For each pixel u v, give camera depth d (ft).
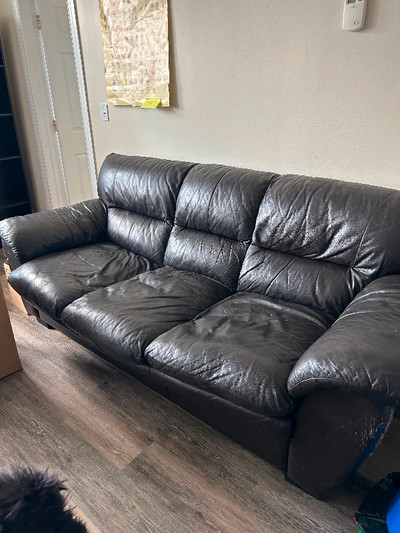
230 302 5.61
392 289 4.30
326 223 5.22
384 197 4.92
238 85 6.51
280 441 4.04
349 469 3.71
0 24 10.67
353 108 5.49
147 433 5.20
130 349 4.81
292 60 5.81
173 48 7.08
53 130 11.29
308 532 3.96
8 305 8.52
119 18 7.61
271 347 4.35
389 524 3.54
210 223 6.37
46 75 10.68
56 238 7.26
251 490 4.42
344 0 5.06
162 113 7.81
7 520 2.32
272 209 5.71
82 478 4.59
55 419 5.44
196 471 4.66
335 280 5.13
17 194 12.14
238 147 6.94
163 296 5.71
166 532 4.00
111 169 8.03
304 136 6.10
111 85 8.39
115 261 7.03
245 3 5.96
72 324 5.52
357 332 3.57
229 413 4.30
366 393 3.09
